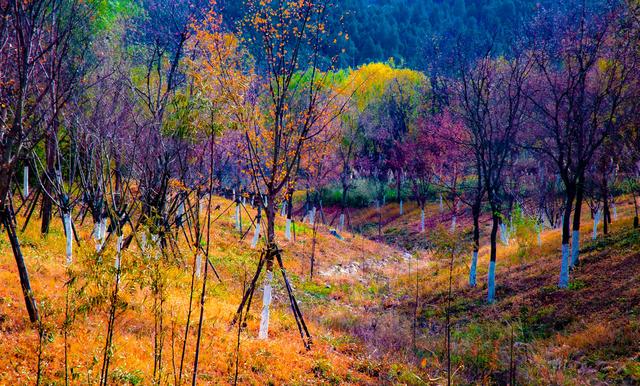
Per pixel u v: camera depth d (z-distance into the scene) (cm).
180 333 1246
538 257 2767
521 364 1472
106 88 1639
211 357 1162
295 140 1611
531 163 4644
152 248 901
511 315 1958
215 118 1140
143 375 958
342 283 2711
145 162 1641
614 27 2202
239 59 1480
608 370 1370
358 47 10825
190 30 1809
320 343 1555
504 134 2570
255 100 1536
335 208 6178
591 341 1542
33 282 1273
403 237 4838
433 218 5259
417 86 6469
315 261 3048
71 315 1027
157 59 2058
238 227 3153
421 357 1594
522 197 4128
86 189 1680
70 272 908
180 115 1152
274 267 1548
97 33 1802
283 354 1328
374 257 3619
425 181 5384
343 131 5069
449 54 3130
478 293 2345
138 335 1157
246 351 1255
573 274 2209
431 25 12538
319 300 2306
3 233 1641
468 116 2884
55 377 880
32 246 1644
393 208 5941
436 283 2666
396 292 2670
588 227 3198
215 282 1950
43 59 1233
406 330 1873
